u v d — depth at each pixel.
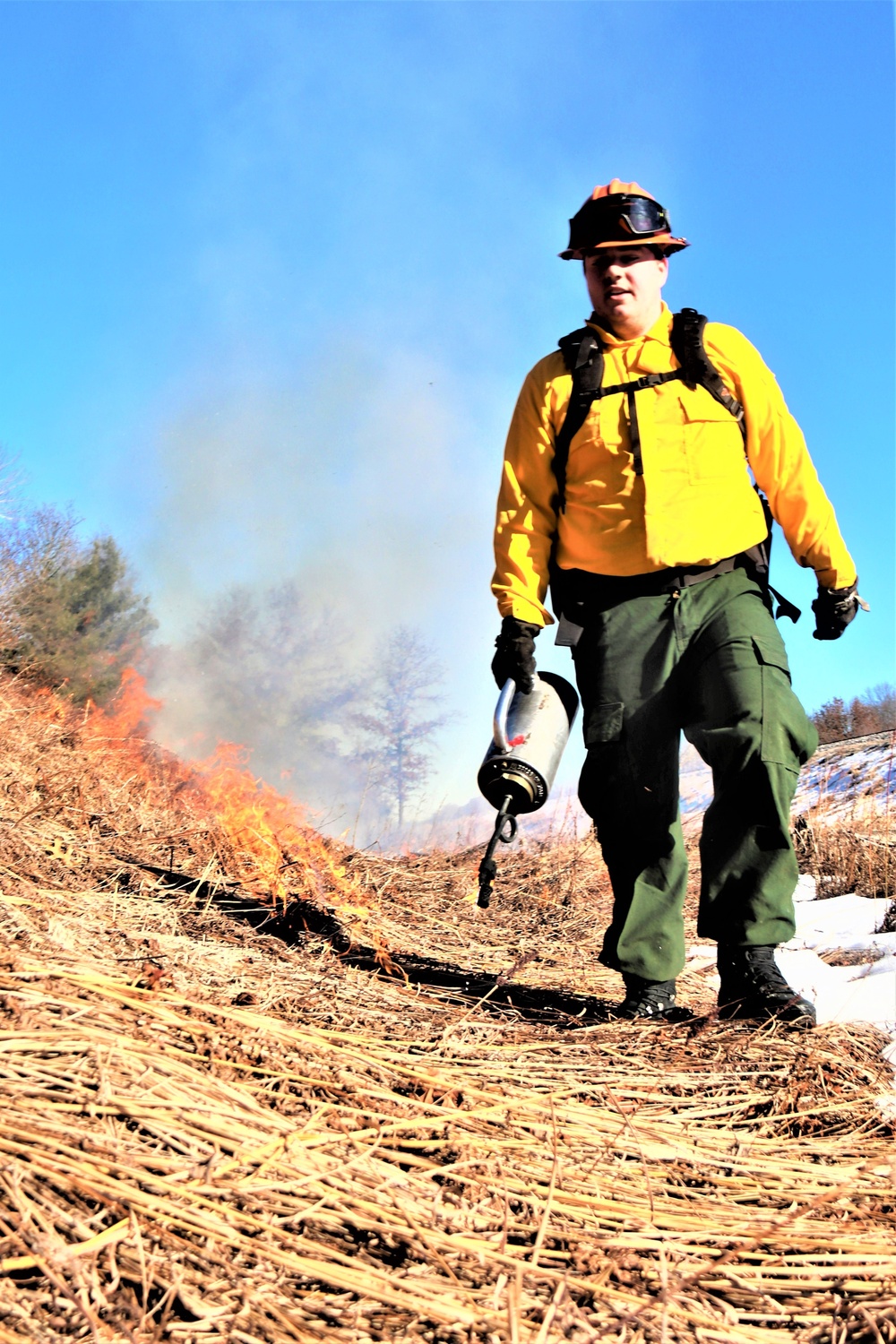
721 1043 2.65
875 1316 1.41
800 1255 1.58
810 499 3.20
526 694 3.28
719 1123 2.21
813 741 3.03
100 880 3.29
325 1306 1.24
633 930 3.20
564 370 3.28
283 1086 1.81
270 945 3.08
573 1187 1.71
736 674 3.00
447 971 3.46
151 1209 1.30
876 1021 3.04
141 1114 1.51
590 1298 1.37
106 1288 1.17
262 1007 2.29
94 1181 1.31
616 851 3.27
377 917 4.10
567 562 3.32
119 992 2.00
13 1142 1.35
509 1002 3.06
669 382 3.16
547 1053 2.48
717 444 3.15
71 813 3.99
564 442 3.23
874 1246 1.61
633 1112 2.14
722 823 2.99
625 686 3.19
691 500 3.13
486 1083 2.11
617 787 3.22
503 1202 1.58
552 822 6.70
